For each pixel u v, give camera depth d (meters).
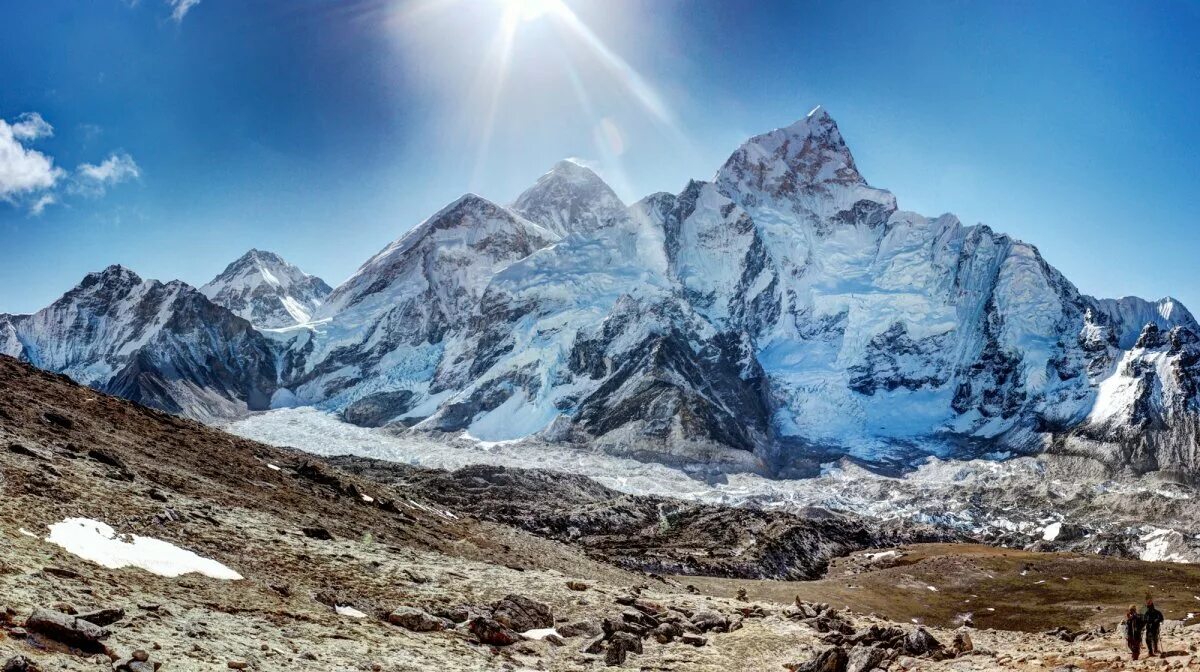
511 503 163.88
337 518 54.12
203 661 23.19
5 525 28.92
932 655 42.94
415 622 34.50
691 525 148.62
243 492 50.78
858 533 172.00
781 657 40.78
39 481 34.50
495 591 43.38
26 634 21.00
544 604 40.66
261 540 39.75
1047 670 35.91
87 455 42.88
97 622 23.53
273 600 32.09
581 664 35.28
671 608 49.06
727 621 47.00
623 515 154.50
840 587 105.69
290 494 55.19
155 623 25.05
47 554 27.95
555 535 134.25
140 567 30.58
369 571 40.66
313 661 26.20
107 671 20.80
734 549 129.75
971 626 92.56
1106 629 59.78
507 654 34.19
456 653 32.00
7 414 45.00
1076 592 106.31
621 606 45.94
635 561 111.94
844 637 44.72
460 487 179.12
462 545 61.66
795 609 53.41
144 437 54.19
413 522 63.44
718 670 37.28
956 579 115.62
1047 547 190.12
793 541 137.50
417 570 43.69
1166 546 185.50
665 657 38.22
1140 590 106.25
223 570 33.56
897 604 100.88
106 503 35.59
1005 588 110.62
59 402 53.25
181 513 38.16
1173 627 56.66
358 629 31.69
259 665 24.34
